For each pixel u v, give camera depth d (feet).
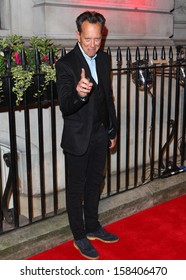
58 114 13.93
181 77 14.40
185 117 15.07
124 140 16.07
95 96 9.28
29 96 10.64
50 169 14.30
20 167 14.44
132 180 16.01
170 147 17.88
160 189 13.65
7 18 13.62
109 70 9.71
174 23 18.49
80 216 10.11
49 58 10.66
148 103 16.53
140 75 13.30
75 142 9.30
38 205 14.38
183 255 10.36
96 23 8.59
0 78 9.72
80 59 9.05
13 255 10.07
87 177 10.28
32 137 13.74
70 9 13.79
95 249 10.27
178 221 12.32
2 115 13.64
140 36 16.08
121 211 12.46
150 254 10.39
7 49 9.72
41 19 13.47
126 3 15.44
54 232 10.78
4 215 11.35
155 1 16.40
